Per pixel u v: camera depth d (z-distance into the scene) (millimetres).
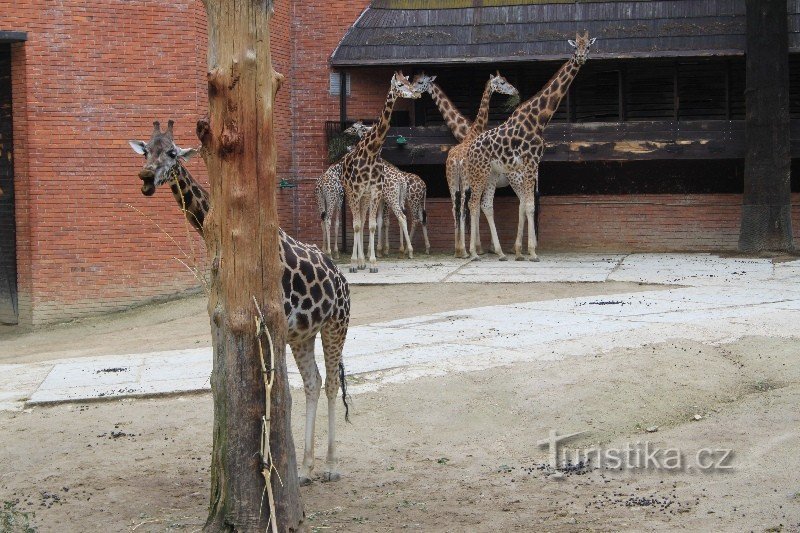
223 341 6031
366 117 22750
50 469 8086
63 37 17969
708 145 20625
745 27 20812
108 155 18312
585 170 22516
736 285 16016
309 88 22734
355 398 9703
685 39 21062
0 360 13758
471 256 20609
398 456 8391
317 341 12438
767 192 20125
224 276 5992
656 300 14648
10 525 6746
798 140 20734
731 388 9914
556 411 9250
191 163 18797
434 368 10562
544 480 7703
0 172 18516
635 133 20891
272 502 5859
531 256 20156
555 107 19562
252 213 5973
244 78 5902
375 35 22344
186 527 6750
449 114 21656
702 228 22125
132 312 18266
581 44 18969
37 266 18047
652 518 6711
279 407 6102
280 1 22047
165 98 18625
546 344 11492
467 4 22531
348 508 7121
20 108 18016
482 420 9156
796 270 17672
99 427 9156
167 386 10391
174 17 18625
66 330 17438
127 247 18484
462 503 7199
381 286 17625
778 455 7828
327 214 21438
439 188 23203
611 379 9891
